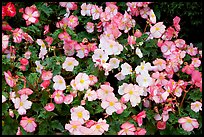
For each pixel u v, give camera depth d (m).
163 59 2.11
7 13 1.96
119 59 1.99
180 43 2.13
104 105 1.80
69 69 1.92
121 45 1.96
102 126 1.73
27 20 2.10
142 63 1.94
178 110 1.89
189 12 2.28
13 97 1.75
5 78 1.76
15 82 1.78
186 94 1.98
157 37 2.08
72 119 1.75
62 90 1.80
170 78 2.02
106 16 2.10
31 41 2.05
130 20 2.09
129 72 1.93
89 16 2.20
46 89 1.79
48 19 2.23
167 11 2.30
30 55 2.01
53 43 2.06
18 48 2.04
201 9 2.27
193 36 2.36
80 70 1.98
